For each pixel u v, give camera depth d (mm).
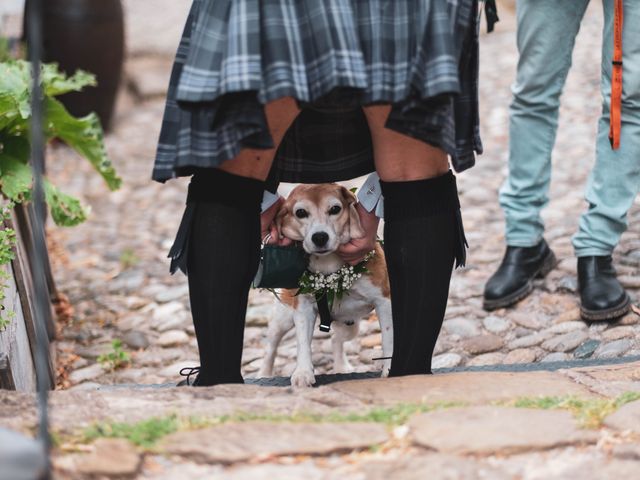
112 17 13734
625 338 6402
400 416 3691
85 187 12008
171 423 3588
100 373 7355
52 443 3354
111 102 14148
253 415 3701
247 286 4285
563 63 6578
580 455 3389
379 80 3820
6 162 6926
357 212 5121
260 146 3844
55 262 9680
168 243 10039
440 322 4402
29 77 7266
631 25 6000
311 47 3789
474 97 4250
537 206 7121
